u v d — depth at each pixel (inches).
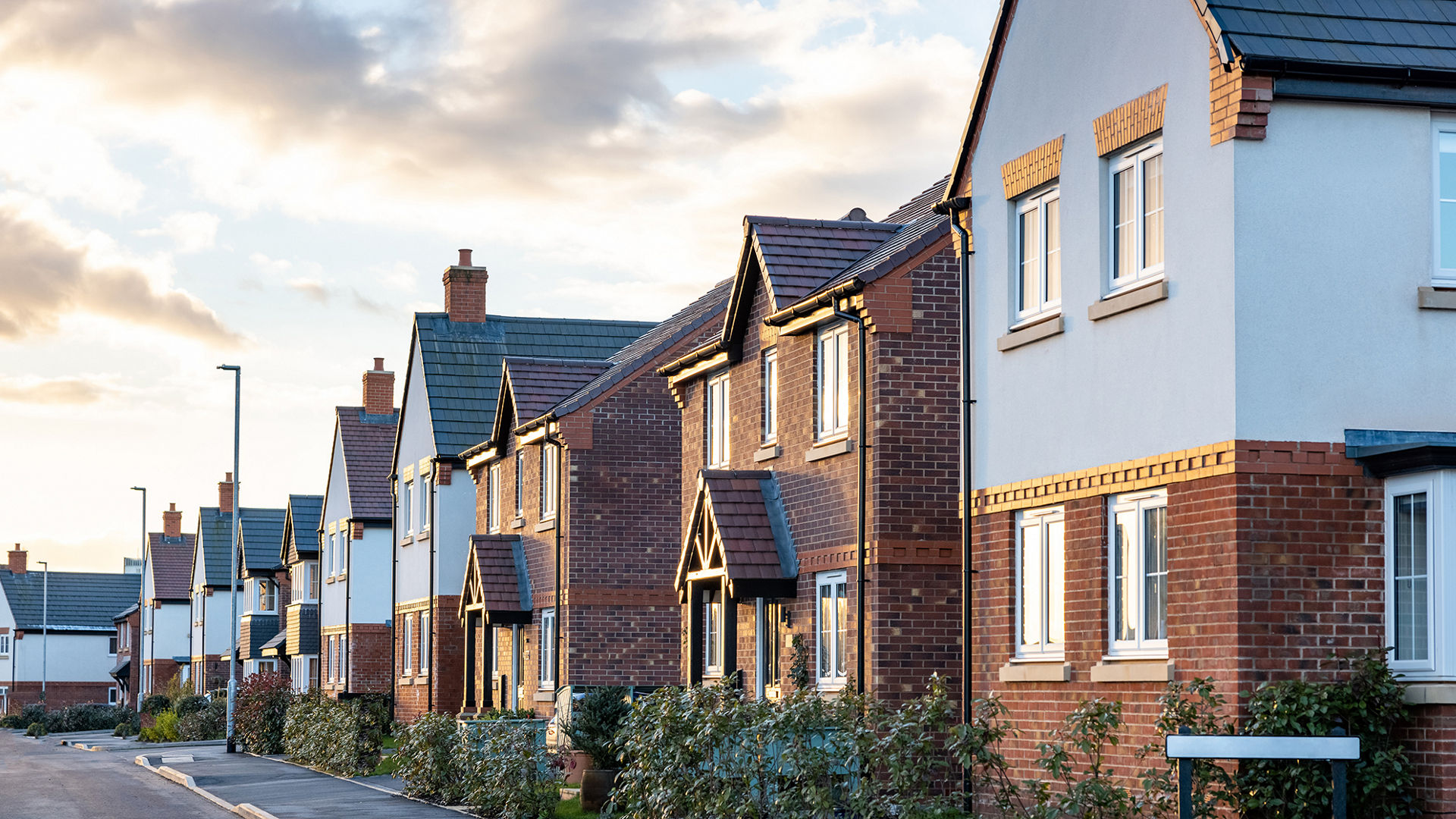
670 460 1246.9
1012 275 666.2
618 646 1221.1
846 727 587.2
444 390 1660.9
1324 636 510.6
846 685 774.5
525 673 1349.7
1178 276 547.2
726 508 881.5
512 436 1412.4
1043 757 538.3
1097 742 525.3
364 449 2009.1
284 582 2704.2
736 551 863.7
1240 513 510.9
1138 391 568.7
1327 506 515.2
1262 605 509.0
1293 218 522.0
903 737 546.9
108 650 4077.3
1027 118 654.5
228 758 1549.0
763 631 917.2
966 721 669.3
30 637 4013.3
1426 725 489.1
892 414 768.9
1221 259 523.2
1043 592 634.8
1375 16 537.6
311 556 2281.0
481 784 882.1
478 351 1717.5
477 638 1539.1
